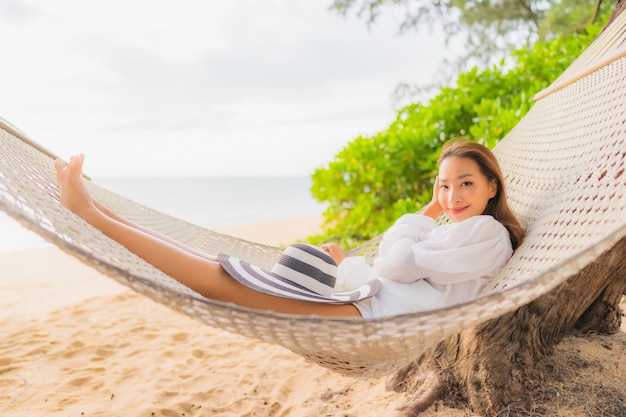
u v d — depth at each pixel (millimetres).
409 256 2146
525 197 2527
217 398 3088
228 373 3428
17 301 7320
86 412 2857
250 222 25984
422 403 2562
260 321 1479
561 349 2689
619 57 2424
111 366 3574
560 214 1943
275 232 16141
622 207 1471
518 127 3330
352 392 3020
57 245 1326
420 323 1492
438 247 2170
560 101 2893
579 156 2168
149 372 3439
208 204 40688
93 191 2707
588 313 2832
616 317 2857
